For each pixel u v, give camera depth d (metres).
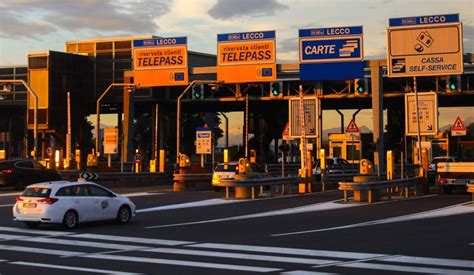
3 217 19.36
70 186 16.62
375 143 36.22
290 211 20.36
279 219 17.97
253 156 39.25
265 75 35.84
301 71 34.97
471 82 51.84
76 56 62.78
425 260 10.60
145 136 102.50
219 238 13.98
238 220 17.89
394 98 59.53
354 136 30.17
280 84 45.62
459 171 27.75
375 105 36.50
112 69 63.00
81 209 16.53
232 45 36.44
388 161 28.53
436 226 15.72
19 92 66.25
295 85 53.06
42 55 60.53
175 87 59.69
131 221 18.09
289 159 72.25
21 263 10.66
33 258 11.24
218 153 95.06
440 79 48.62
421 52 32.41
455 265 10.07
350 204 22.64
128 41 62.56
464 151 33.03
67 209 16.17
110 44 63.12
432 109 30.75
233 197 26.58
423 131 30.83
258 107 70.50
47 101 60.19
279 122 79.69
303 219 17.88
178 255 11.48
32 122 60.62
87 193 16.94
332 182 33.62
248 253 11.67
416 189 27.72
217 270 9.87
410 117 31.22
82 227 16.66
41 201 16.02
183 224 17.08
